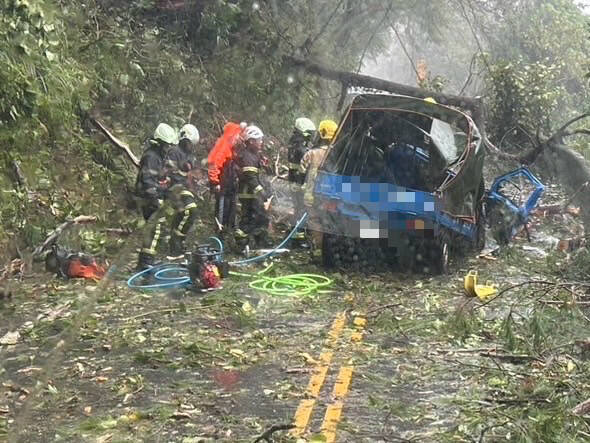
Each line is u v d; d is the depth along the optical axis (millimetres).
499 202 12023
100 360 6461
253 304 8273
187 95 15156
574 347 6832
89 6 14156
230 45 17000
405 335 7336
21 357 6516
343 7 19828
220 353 6668
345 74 17359
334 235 9820
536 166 16859
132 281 8828
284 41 17812
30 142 10203
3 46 9828
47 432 5090
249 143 10742
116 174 12148
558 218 13867
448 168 10352
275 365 6453
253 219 10766
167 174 9703
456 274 9953
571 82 24141
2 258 9008
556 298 8258
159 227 9188
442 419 5371
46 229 9805
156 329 7297
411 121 10883
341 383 6051
